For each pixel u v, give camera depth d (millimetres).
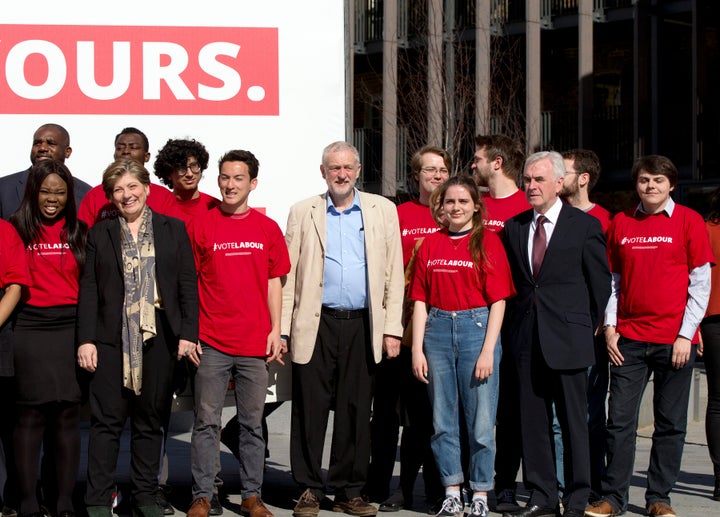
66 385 6008
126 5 6645
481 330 6301
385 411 6863
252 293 6336
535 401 6273
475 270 6285
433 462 6668
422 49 21016
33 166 6008
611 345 6473
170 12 6688
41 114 6566
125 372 5949
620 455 6445
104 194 6434
